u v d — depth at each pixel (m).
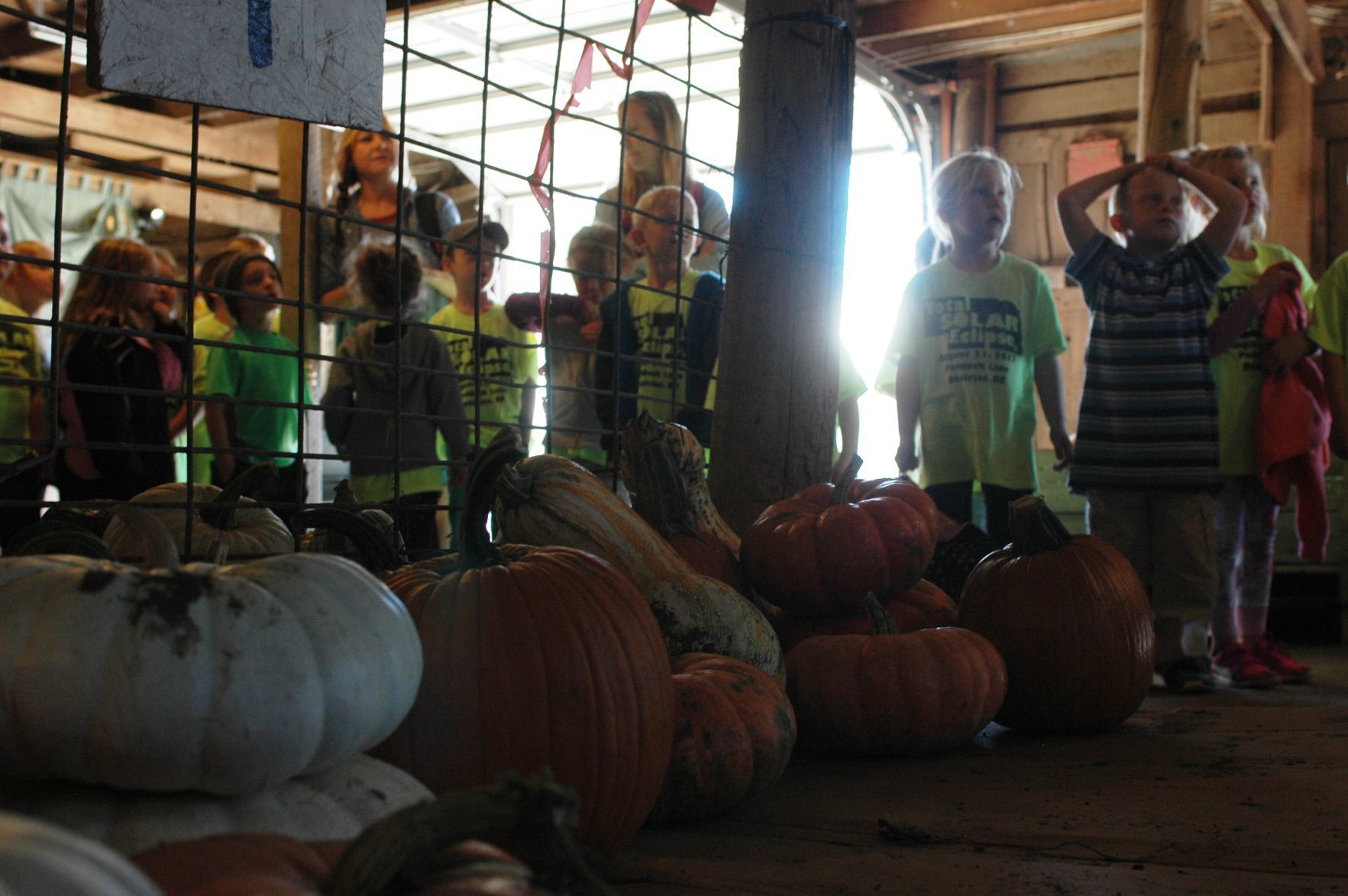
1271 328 4.39
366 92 2.22
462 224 5.27
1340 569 5.98
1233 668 4.27
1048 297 4.42
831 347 3.25
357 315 2.30
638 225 4.27
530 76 9.20
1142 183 4.11
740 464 3.20
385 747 1.65
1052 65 8.20
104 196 10.38
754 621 2.48
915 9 7.75
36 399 4.86
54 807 1.19
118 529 2.37
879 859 1.79
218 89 2.03
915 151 8.49
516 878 0.85
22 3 8.42
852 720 2.55
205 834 1.18
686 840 1.93
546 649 1.66
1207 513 3.92
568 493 2.52
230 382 4.88
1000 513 4.30
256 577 1.30
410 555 2.53
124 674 1.16
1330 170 7.58
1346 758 2.53
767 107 3.21
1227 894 1.60
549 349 2.71
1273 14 6.36
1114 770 2.46
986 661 2.66
